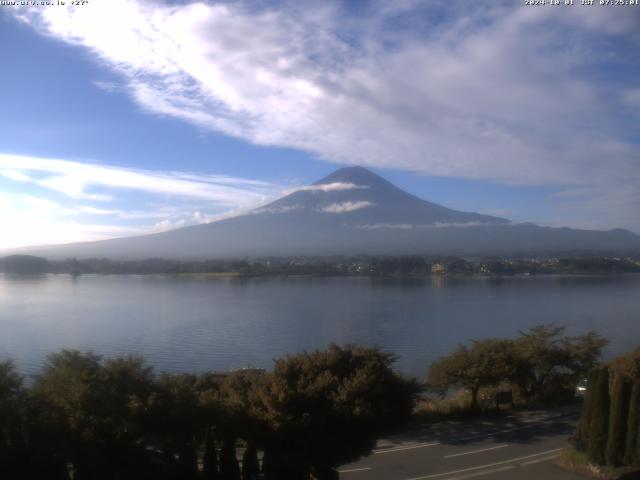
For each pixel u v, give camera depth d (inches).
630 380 737.0
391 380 709.9
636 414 722.2
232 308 3693.4
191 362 2048.5
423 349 2251.5
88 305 3818.9
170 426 558.3
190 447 579.5
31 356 2055.9
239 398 639.1
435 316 3277.6
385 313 3417.8
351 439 645.3
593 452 733.9
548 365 1150.3
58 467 531.5
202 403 591.8
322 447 620.1
